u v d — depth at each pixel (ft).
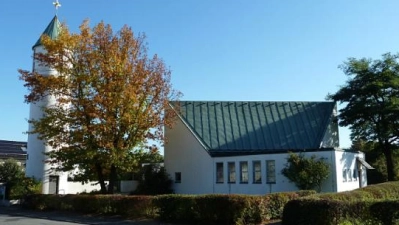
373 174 138.00
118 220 67.36
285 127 119.96
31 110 114.21
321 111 124.98
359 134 125.59
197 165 112.37
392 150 128.16
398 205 43.91
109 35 91.45
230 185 103.04
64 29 91.61
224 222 58.39
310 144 115.24
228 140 115.65
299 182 88.17
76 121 88.38
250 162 99.96
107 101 86.38
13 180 107.55
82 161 90.48
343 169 93.04
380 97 120.37
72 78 89.35
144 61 93.86
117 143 90.27
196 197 61.72
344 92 122.83
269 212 59.72
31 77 90.38
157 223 62.64
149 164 120.98
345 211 46.57
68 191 125.59
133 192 117.70
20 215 77.56
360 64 120.47
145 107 93.61
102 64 87.71
